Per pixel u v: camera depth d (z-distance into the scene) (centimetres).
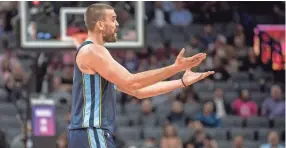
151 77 604
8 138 1599
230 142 1686
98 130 633
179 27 2238
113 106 648
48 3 1224
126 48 1234
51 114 1010
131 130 1678
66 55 1814
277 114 1823
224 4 2306
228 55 2072
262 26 2317
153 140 1581
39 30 1221
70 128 642
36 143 1009
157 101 1802
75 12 1230
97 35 643
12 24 2183
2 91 1728
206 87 1909
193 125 1678
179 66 597
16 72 1748
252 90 1969
